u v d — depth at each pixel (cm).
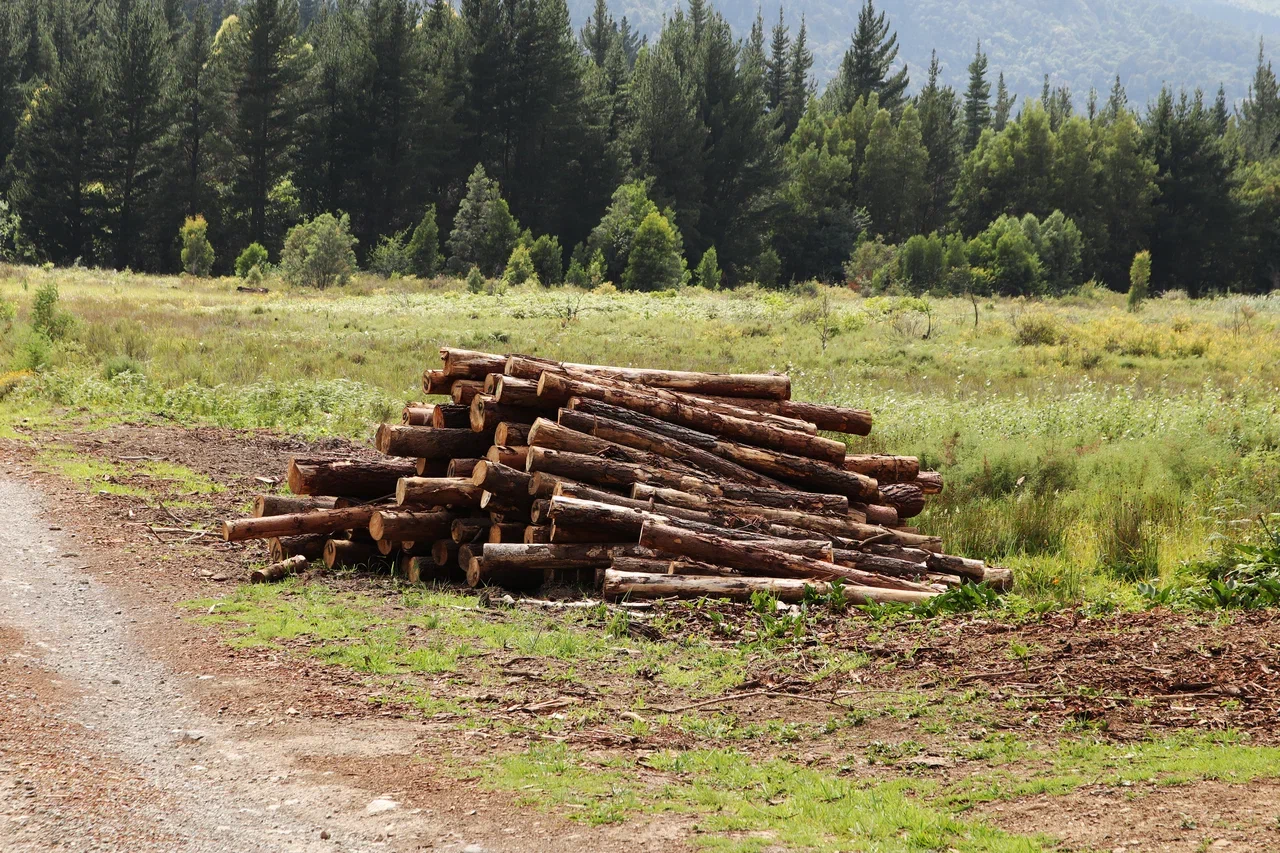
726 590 1555
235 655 1293
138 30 13875
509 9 15238
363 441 3077
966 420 3127
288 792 897
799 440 1898
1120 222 16850
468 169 15388
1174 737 912
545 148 15362
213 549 1858
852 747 995
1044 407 3362
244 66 14212
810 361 4988
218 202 14462
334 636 1380
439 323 6175
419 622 1460
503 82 15338
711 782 924
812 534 1711
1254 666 1031
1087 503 2288
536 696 1166
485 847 790
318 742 1020
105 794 869
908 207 17300
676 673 1252
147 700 1127
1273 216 16988
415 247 11738
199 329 5438
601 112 15800
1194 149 16962
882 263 12575
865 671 1210
